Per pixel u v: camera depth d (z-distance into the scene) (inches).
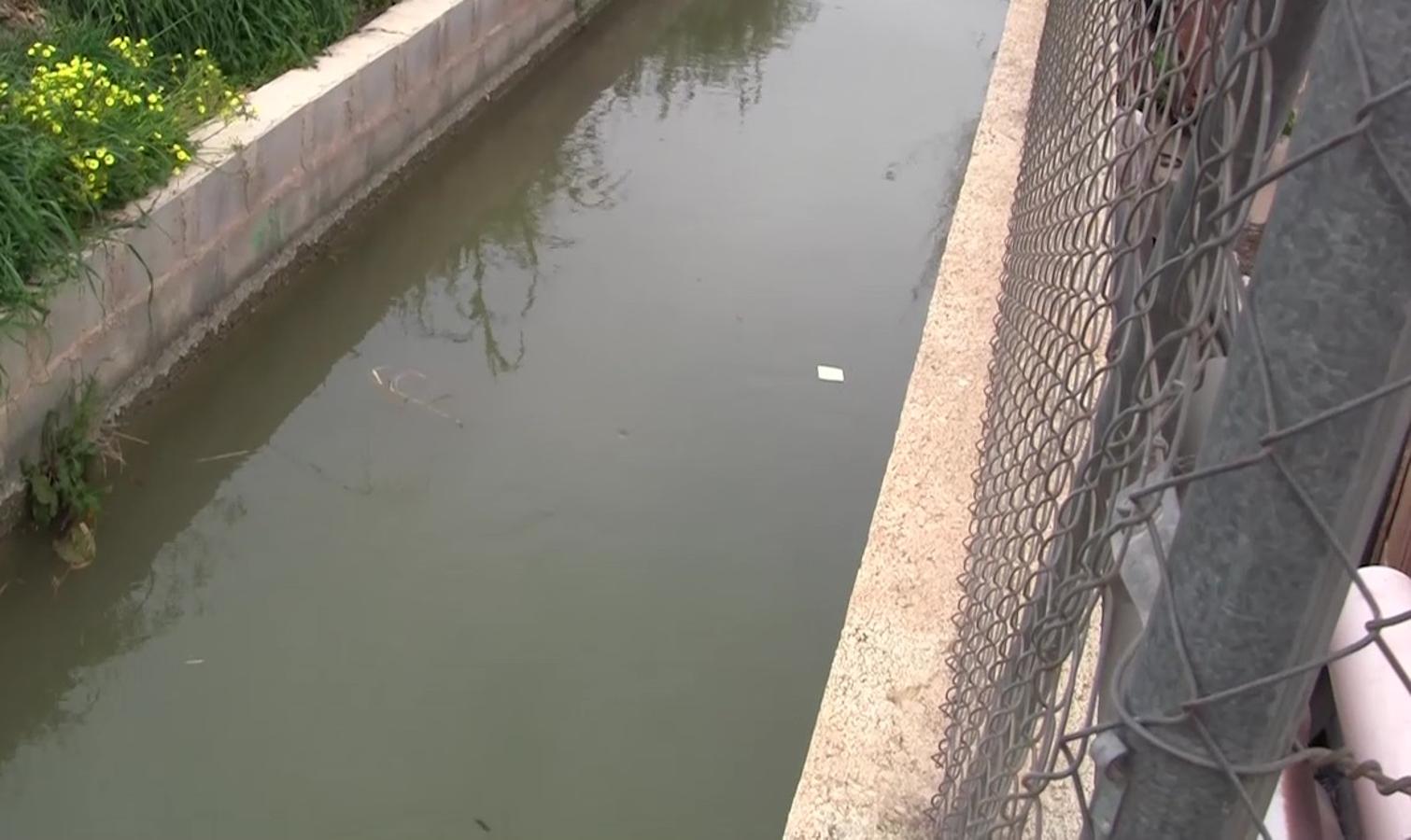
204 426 180.1
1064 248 89.7
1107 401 51.8
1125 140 63.6
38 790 131.0
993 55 352.2
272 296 206.2
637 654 144.1
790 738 134.6
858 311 215.6
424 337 205.2
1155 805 35.2
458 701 138.9
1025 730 59.8
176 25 197.0
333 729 136.5
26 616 149.3
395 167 245.9
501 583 153.4
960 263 148.7
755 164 272.7
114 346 165.2
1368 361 28.5
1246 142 39.8
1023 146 175.9
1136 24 68.5
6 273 141.1
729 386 192.1
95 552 156.3
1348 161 27.4
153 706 140.3
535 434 179.5
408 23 245.4
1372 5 26.3
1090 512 50.5
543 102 301.6
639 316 209.5
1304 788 46.4
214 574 156.6
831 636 147.6
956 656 87.5
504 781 129.6
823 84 323.6
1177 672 33.5
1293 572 30.6
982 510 97.2
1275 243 29.4
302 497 168.4
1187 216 44.5
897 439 115.7
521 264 227.3
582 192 257.1
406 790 129.6
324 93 209.8
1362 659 49.8
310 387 191.5
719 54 342.3
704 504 167.2
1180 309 45.8
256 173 192.5
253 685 141.9
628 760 131.7
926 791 82.7
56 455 152.6
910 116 306.8
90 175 157.6
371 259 226.1
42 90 161.3
